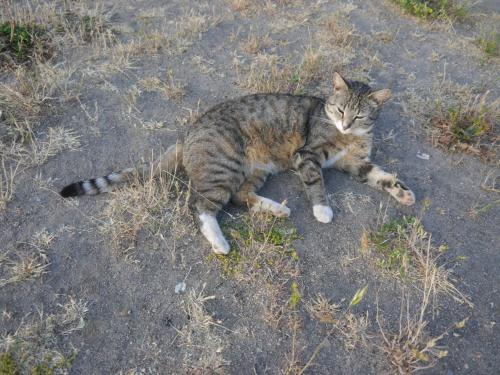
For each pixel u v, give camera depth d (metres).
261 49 1.24
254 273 0.72
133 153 0.91
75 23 1.23
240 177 0.84
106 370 0.60
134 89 1.05
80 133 0.94
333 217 0.82
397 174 0.92
